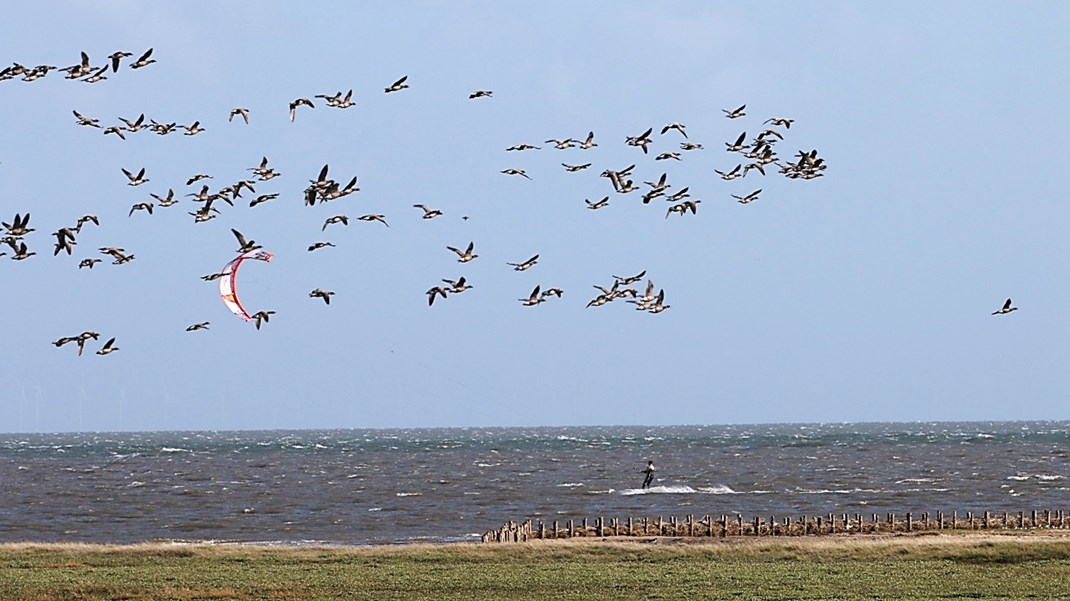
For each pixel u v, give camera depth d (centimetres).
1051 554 6438
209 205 5856
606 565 6256
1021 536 8131
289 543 9300
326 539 9650
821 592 5262
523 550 6831
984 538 7750
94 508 13025
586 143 5941
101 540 9881
